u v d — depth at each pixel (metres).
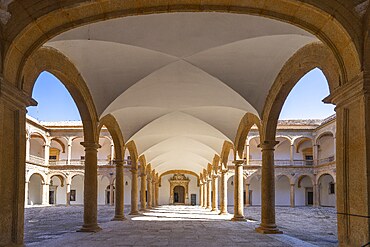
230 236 13.55
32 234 14.77
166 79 14.65
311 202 47.59
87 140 15.00
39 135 43.97
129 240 12.32
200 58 12.84
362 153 6.79
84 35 10.52
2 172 7.05
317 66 9.84
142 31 10.87
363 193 6.77
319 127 42.50
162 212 29.67
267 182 14.62
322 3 6.95
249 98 14.93
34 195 46.91
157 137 26.38
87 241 12.03
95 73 13.67
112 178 44.84
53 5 7.05
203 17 10.17
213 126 21.36
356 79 6.84
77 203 48.84
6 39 6.86
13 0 6.86
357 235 7.00
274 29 10.21
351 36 6.86
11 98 7.19
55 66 11.20
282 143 48.41
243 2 7.35
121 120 20.69
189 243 11.66
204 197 43.00
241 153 21.09
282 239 12.69
